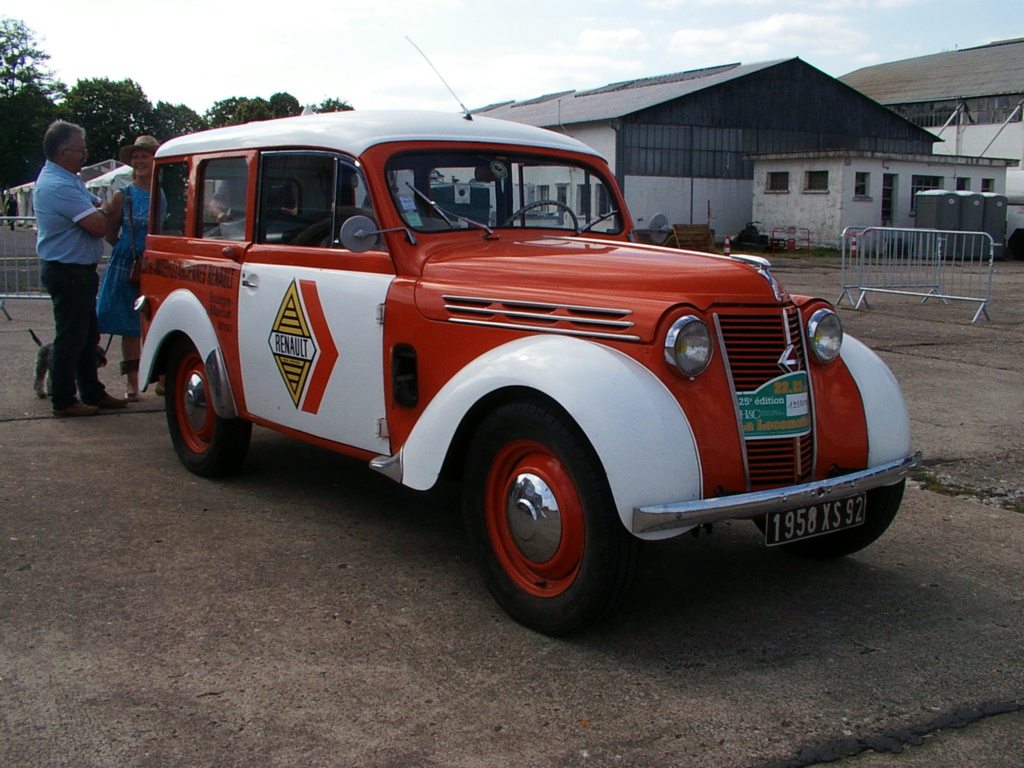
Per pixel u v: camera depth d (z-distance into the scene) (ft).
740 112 114.11
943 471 17.84
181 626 10.95
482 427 11.07
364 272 13.08
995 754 8.64
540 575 10.86
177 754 8.39
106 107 246.06
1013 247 96.37
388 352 12.62
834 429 11.51
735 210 116.06
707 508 9.76
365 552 13.46
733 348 10.59
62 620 11.04
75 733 8.70
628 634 11.02
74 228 20.16
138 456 18.26
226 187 15.88
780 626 11.31
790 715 9.25
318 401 13.91
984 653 10.67
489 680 9.84
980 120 150.82
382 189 12.93
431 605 11.69
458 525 14.73
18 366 26.94
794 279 65.05
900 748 8.70
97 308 22.11
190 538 13.87
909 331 36.88
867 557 13.69
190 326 16.21
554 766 8.30
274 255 14.57
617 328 10.39
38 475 16.80
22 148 210.18
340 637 10.76
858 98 120.57
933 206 90.17
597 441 9.64
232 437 16.21
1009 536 14.55
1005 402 23.91
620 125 107.34
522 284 11.51
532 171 14.65
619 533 9.96
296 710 9.17
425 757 8.41
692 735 8.85
